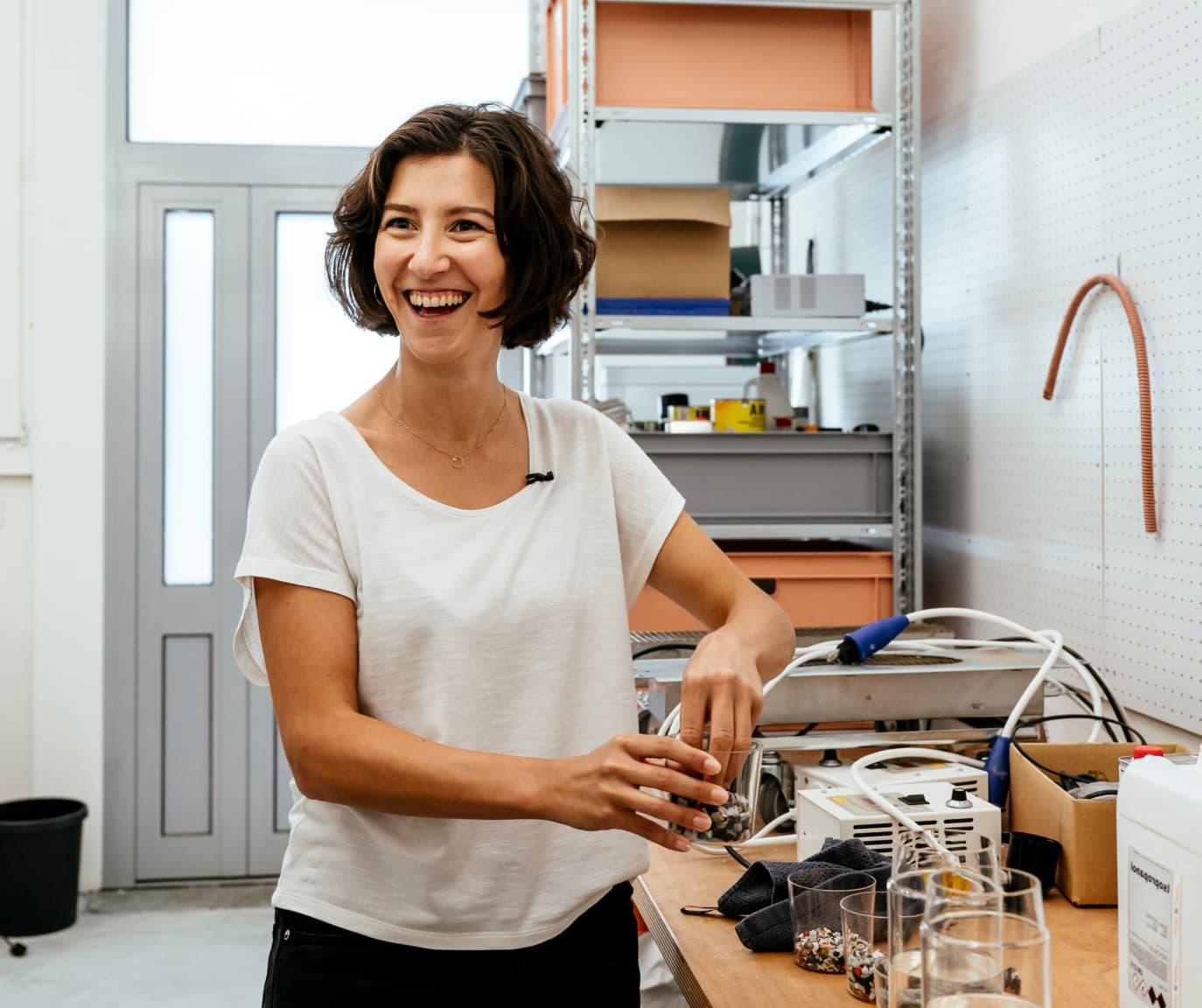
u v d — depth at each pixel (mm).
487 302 1174
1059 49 2299
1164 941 996
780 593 2645
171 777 4008
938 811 1475
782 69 2629
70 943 3547
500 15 4066
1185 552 1930
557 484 1264
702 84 2607
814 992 1215
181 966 3387
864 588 2672
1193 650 1917
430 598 1157
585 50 2537
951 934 895
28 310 3844
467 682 1166
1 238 3820
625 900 1307
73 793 3900
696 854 1634
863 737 1780
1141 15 2027
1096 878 1409
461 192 1150
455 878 1187
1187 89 1906
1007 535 2533
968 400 2715
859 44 2648
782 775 1764
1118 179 2102
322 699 1119
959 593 2770
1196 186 1885
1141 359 2002
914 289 2666
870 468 2678
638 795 996
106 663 3959
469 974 1196
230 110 4008
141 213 3955
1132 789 1048
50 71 3809
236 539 4012
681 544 1325
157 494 3973
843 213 3301
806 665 1839
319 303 4062
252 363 4020
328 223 4043
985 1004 871
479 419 1237
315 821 1204
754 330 2678
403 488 1193
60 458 3848
